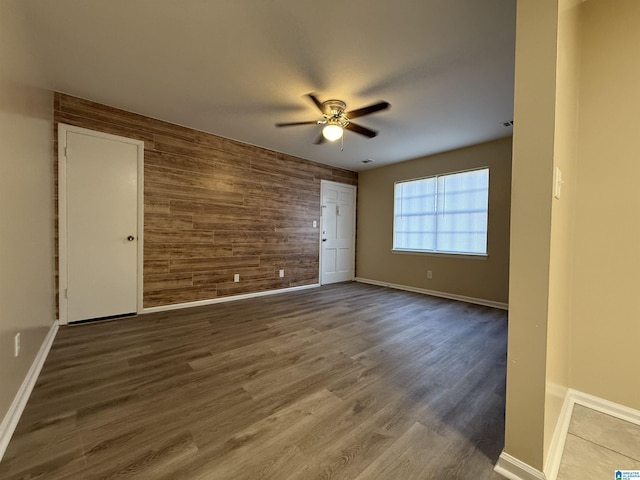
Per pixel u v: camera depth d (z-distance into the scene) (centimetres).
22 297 166
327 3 162
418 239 487
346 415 154
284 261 471
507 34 185
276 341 257
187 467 118
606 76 157
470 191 420
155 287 340
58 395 169
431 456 127
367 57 212
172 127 346
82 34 191
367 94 264
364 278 575
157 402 163
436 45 197
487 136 372
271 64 223
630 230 153
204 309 358
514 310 116
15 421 140
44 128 237
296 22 178
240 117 325
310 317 331
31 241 190
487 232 398
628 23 152
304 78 241
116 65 227
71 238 286
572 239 164
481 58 211
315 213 515
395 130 351
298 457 125
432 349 244
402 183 514
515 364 116
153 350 234
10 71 151
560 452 126
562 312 141
